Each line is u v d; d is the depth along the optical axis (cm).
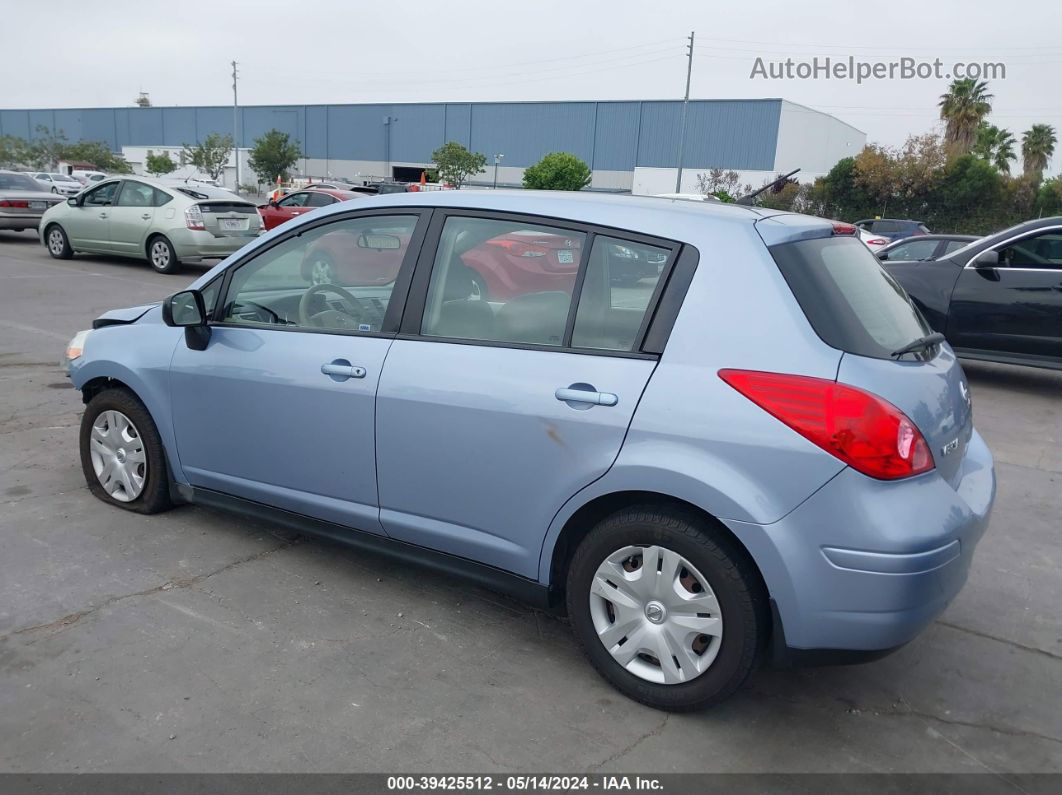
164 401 412
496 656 330
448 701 299
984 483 317
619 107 5841
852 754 282
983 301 816
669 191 5388
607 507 302
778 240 288
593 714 296
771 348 269
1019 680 331
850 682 325
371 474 347
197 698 294
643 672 298
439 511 333
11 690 294
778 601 267
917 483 264
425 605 367
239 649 326
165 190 1425
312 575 390
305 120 7294
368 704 296
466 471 320
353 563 405
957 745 289
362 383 341
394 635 342
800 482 260
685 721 294
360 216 361
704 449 271
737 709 304
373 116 6925
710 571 277
